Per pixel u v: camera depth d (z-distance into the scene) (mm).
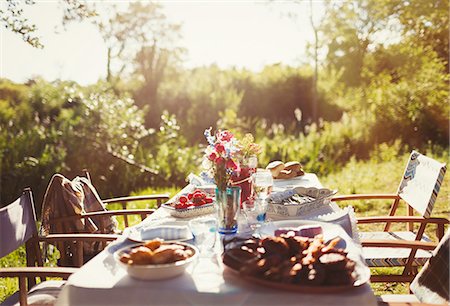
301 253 1892
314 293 1697
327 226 2393
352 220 2676
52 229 3385
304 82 15391
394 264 3035
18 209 2752
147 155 9227
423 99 11945
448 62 13953
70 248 3424
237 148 2738
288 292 1715
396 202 3736
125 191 8539
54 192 3322
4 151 8422
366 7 16047
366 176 8273
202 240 2297
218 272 1930
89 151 8742
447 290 2299
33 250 2877
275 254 1868
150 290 1775
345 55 16516
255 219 2682
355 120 11555
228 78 15344
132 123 9359
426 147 10648
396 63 15000
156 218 2863
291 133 12062
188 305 1737
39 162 8328
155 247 1986
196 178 3928
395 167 8914
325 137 10586
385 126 11516
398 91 12195
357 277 1803
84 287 1804
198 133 12531
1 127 9461
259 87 15266
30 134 8828
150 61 16688
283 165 4230
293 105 15273
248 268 1798
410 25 15125
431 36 14695
